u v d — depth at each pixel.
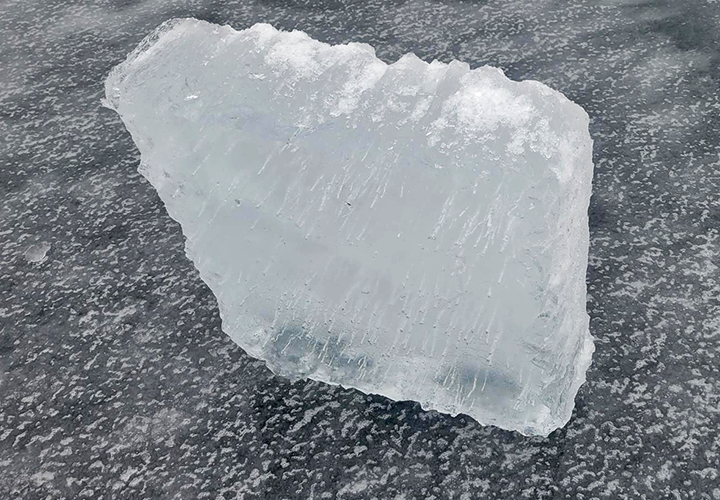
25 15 1.09
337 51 0.68
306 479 0.59
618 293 0.71
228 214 0.65
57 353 0.69
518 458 0.60
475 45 1.00
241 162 0.64
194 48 0.73
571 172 0.59
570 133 0.61
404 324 0.61
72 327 0.70
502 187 0.57
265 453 0.61
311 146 0.62
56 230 0.79
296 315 0.64
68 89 0.96
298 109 0.64
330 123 0.62
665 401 0.63
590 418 0.62
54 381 0.66
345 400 0.64
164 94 0.71
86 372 0.67
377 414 0.63
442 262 0.58
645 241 0.75
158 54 0.75
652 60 0.97
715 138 0.86
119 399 0.65
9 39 1.04
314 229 0.61
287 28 1.04
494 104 0.61
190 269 0.74
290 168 0.62
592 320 0.69
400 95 0.63
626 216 0.78
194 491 0.59
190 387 0.65
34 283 0.74
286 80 0.66
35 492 0.59
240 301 0.66
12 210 0.81
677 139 0.86
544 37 1.01
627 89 0.93
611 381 0.64
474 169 0.58
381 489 0.58
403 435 0.61
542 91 0.63
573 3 1.08
